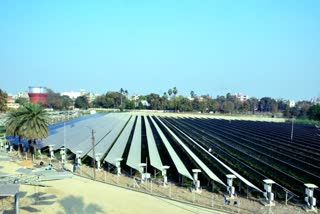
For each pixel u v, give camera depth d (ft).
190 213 126.21
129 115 622.54
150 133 319.88
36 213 122.11
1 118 408.05
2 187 111.55
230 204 138.92
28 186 155.53
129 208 130.21
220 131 420.36
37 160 218.59
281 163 222.48
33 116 218.59
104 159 196.03
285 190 147.95
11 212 119.75
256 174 190.08
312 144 318.86
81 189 154.40
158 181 172.96
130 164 178.81
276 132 427.74
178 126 465.06
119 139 275.59
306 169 208.23
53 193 146.82
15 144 265.34
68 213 123.44
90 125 384.47
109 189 155.84
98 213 124.16
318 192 159.33
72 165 203.92
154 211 127.34
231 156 240.73
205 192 155.84
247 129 462.19
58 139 269.23
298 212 132.77
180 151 248.52
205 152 244.83
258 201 145.07
